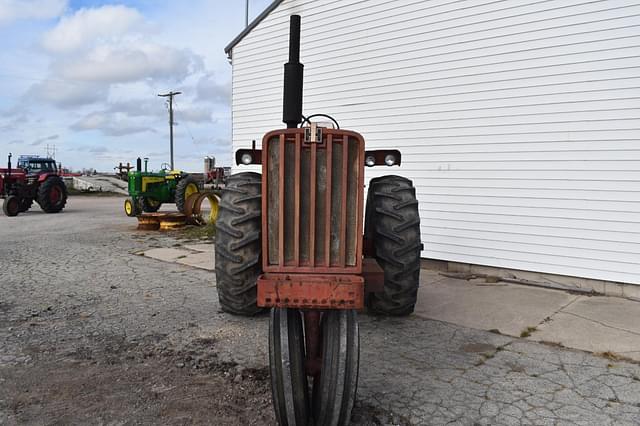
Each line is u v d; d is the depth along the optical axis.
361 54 7.69
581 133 5.84
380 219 4.32
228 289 4.32
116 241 9.77
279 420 2.65
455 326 4.57
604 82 5.67
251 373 3.56
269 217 2.62
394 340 4.21
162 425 2.87
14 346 4.05
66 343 4.12
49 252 8.45
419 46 7.08
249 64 9.24
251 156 3.87
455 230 6.87
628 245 5.61
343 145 2.53
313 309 2.71
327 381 2.56
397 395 3.22
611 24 5.59
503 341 4.19
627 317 4.82
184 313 4.94
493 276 6.58
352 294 2.46
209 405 3.10
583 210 5.88
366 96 7.67
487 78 6.50
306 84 8.40
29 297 5.51
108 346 4.06
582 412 3.00
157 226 11.70
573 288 5.98
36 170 21.33
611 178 5.68
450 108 6.83
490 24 6.43
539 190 6.17
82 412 3.01
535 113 6.15
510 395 3.22
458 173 6.80
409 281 4.39
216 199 12.20
